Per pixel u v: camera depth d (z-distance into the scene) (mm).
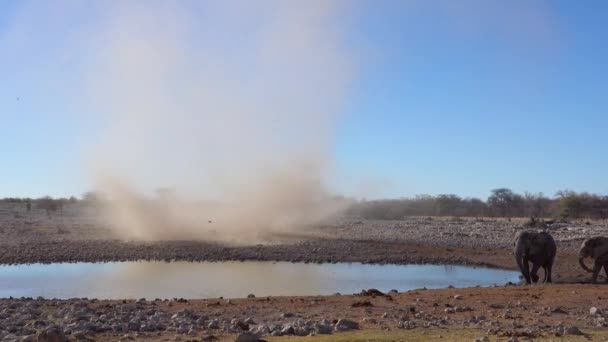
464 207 112750
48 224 64750
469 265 36000
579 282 25250
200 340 12148
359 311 16344
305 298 19234
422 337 12172
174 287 26766
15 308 16578
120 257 39750
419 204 114688
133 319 14617
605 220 77625
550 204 109312
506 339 11828
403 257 38688
